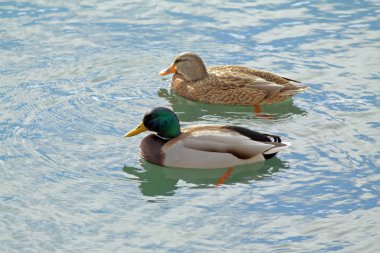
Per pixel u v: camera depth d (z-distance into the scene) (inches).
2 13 873.5
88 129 644.7
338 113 668.1
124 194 548.4
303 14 868.6
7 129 641.6
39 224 512.4
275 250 481.1
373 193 541.0
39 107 682.2
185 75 729.6
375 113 662.5
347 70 745.0
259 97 703.1
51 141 622.5
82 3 903.1
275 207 527.8
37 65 762.8
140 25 848.9
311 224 507.2
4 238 497.7
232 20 858.8
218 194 548.1
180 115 688.4
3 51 789.2
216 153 575.2
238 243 489.1
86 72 752.3
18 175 571.8
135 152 608.4
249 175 572.7
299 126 650.2
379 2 893.8
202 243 490.0
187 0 907.4
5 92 709.3
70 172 577.0
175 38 820.6
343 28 831.7
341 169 574.6
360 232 497.7
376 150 600.4
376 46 789.2
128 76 749.3
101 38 820.0
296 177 565.9
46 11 880.9
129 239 495.2
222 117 684.1
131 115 671.8
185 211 526.6
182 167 581.3
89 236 498.9
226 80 713.6
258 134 587.2
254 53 791.1
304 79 734.5
